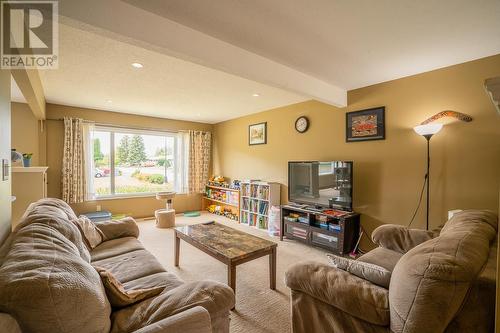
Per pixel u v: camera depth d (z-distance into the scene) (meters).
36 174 3.06
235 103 4.17
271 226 4.10
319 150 3.79
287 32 1.95
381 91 3.06
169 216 4.46
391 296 1.13
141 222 4.84
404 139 2.87
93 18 1.47
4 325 0.73
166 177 5.68
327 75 2.85
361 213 3.26
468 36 1.99
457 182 2.51
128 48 2.20
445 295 0.96
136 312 1.22
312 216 3.44
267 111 4.68
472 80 2.42
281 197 4.42
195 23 1.82
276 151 4.51
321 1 1.57
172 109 4.64
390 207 2.99
